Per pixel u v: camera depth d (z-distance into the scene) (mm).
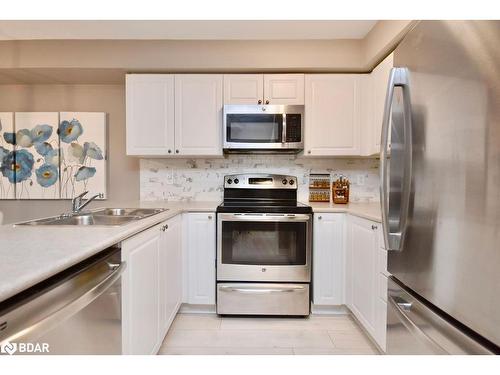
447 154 823
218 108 2514
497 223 665
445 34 831
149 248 1536
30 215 2857
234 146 2451
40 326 762
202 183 2871
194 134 2518
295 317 2322
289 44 2455
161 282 1743
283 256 2281
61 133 2820
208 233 2312
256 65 2457
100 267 1068
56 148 2820
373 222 1824
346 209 2271
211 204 2562
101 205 2854
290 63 2459
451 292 810
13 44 2396
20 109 2850
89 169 2844
